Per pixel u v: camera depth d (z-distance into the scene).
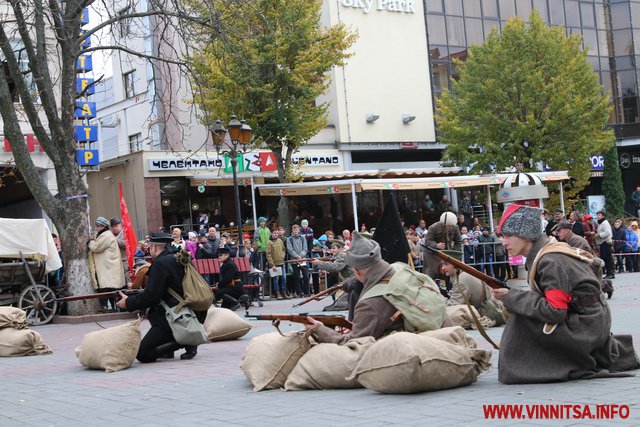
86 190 17.42
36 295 16.20
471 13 39.28
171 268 9.17
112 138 37.56
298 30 26.78
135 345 9.02
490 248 20.61
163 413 5.97
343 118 35.00
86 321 16.42
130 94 35.91
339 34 28.08
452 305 10.87
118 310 17.30
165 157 29.41
